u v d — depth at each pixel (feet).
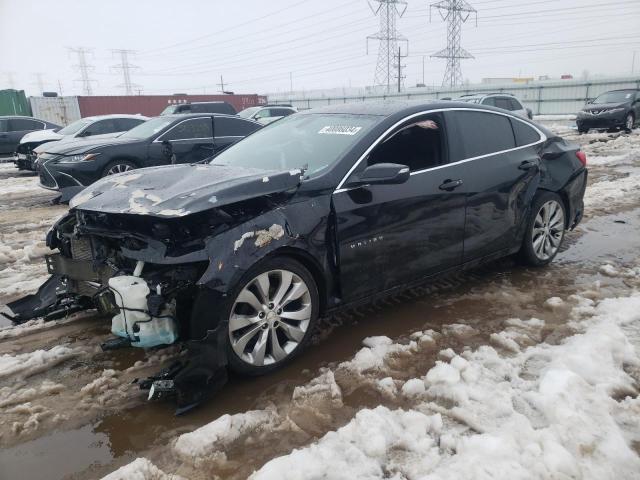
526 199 15.39
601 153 44.75
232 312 9.78
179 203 9.48
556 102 119.44
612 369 10.24
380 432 8.45
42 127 58.39
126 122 47.24
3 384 10.53
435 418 8.85
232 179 10.41
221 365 9.63
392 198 11.95
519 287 15.10
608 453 7.93
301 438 8.68
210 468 8.02
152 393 9.17
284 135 13.98
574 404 8.99
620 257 17.70
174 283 9.42
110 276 10.75
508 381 10.03
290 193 10.71
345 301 11.61
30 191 37.63
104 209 10.13
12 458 8.41
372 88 181.47
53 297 12.96
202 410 9.56
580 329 12.14
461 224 13.56
